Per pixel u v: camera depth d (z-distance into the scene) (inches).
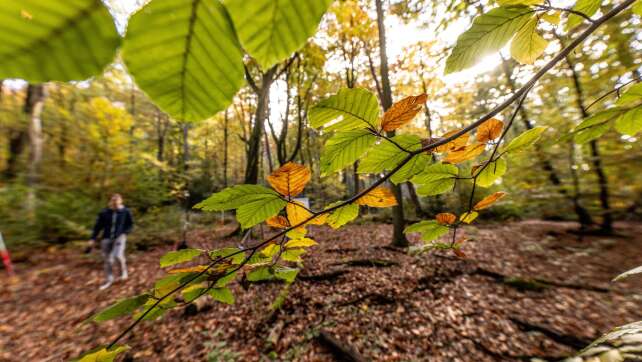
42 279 215.0
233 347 140.6
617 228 297.4
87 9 9.0
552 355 125.4
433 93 546.9
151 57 10.4
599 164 207.8
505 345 134.3
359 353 133.6
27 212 282.8
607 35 153.3
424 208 495.8
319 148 885.8
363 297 185.8
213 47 11.0
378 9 319.3
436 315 161.6
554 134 209.3
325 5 11.3
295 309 173.8
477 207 30.5
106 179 399.9
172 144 956.6
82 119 391.9
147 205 450.0
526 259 245.3
